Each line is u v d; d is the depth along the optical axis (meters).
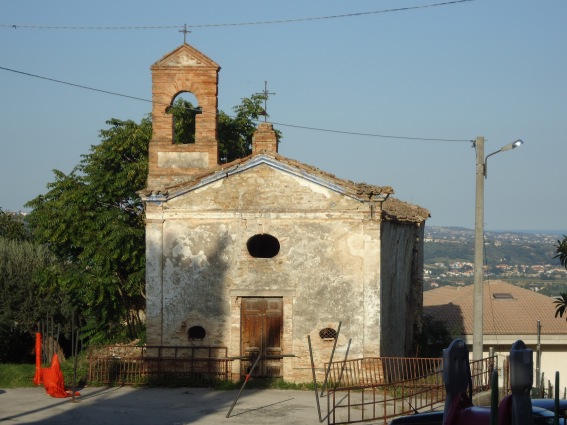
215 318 26.64
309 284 26.39
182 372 26.47
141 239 34.66
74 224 34.72
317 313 26.34
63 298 40.06
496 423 11.51
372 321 26.14
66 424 20.80
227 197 26.66
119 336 35.81
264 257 27.25
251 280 26.56
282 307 26.59
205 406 23.28
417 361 25.62
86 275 34.50
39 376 26.08
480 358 25.62
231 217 26.62
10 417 21.48
